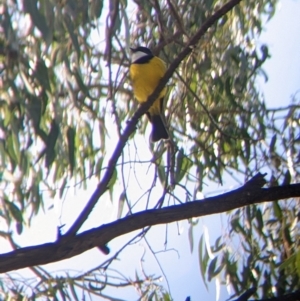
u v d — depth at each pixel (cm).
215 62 1045
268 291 1010
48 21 802
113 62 1026
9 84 827
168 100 1052
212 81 1036
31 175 930
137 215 688
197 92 1050
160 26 897
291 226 1024
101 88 995
